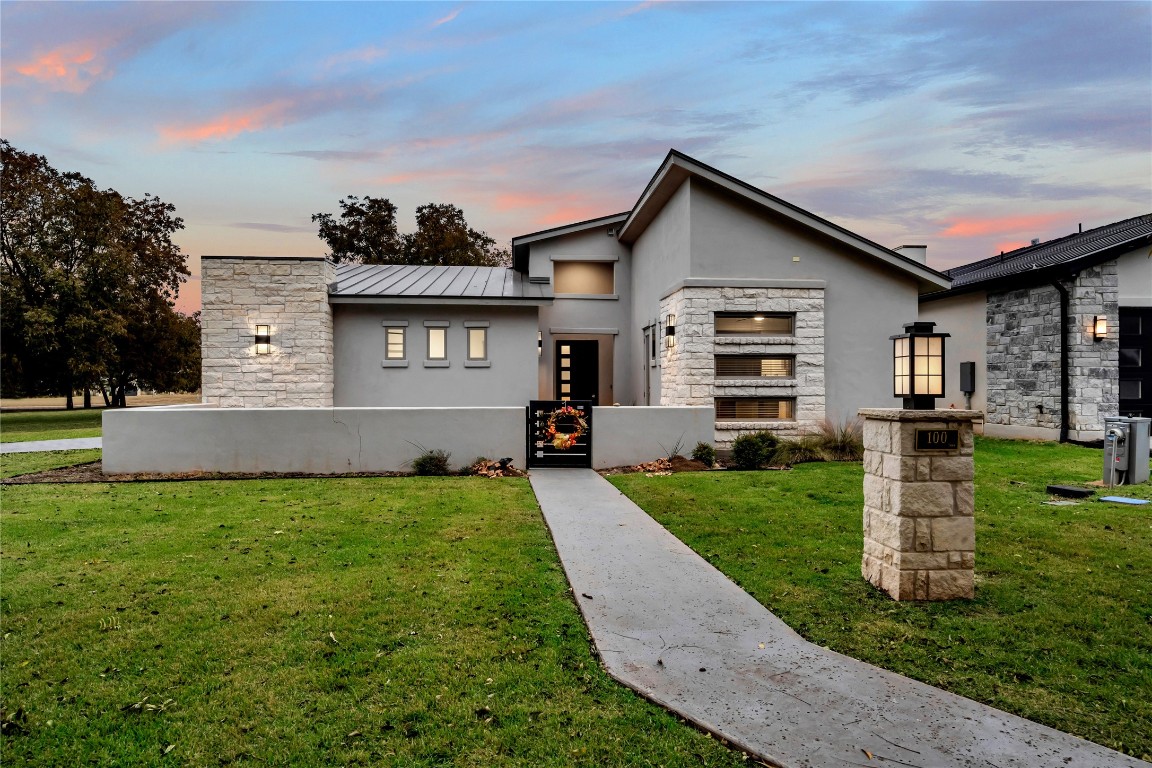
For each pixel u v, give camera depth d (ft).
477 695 10.00
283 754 8.46
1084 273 43.96
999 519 21.97
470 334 51.49
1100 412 43.91
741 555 18.10
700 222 42.14
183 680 10.58
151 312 106.52
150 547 18.78
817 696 9.99
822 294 42.78
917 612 13.71
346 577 15.93
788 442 38.34
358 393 50.34
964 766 8.13
